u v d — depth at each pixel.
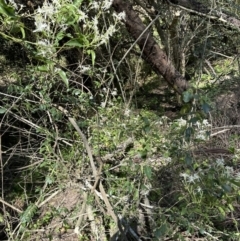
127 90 7.03
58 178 3.88
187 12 6.48
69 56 5.02
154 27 8.27
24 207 5.14
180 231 3.81
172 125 3.38
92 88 5.15
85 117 4.30
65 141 4.52
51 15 2.22
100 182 3.46
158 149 3.38
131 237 3.82
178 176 3.51
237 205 3.90
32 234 4.23
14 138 6.05
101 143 4.45
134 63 7.76
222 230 3.88
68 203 4.46
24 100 4.12
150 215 3.72
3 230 4.09
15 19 2.08
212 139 4.72
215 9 5.79
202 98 2.38
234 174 3.68
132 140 4.11
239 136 5.04
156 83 10.09
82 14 2.19
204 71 8.03
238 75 6.91
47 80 3.74
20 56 6.18
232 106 5.75
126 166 3.57
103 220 4.04
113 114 4.65
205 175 2.60
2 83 6.08
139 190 3.57
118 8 5.37
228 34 6.93
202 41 6.61
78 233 3.34
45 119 4.34
